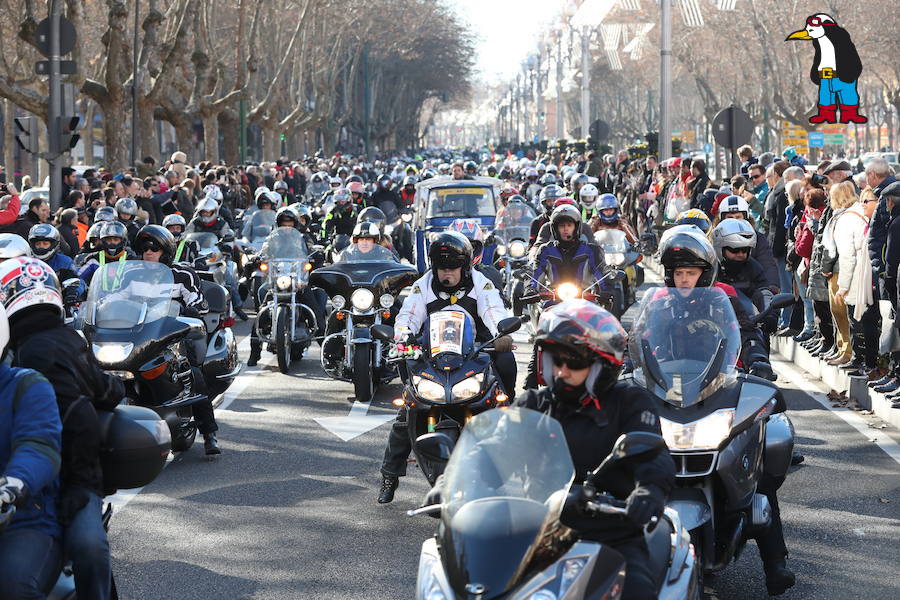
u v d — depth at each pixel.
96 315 23.08
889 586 16.80
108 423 12.61
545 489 10.30
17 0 99.12
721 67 171.00
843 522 19.86
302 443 26.61
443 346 19.77
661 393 15.55
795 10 140.25
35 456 11.20
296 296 37.31
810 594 16.53
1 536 11.47
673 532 12.10
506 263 48.66
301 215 47.78
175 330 23.17
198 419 25.09
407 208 59.84
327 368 32.06
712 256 16.80
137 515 20.97
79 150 151.12
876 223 28.34
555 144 153.25
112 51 83.62
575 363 11.73
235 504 21.61
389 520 20.52
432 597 10.13
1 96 76.06
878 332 29.62
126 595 16.84
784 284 40.16
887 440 25.53
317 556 18.55
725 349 16.03
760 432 15.70
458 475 10.60
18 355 12.23
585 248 26.67
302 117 190.75
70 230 39.38
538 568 9.90
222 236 44.97
